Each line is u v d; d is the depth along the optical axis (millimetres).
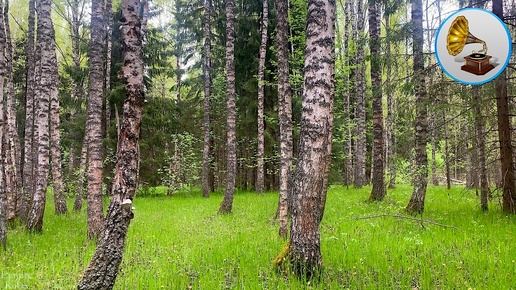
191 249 6762
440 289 4512
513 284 4551
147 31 19156
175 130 20562
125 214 4148
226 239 7562
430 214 10406
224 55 22094
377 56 10562
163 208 14461
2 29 7395
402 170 13805
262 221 10406
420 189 10797
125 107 4301
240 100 21500
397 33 10391
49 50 9859
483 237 7125
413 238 6855
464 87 9438
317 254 5062
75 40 20297
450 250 6191
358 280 4820
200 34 21406
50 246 7445
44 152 9469
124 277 5090
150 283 4785
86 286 3957
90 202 8305
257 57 20906
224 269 5320
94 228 8227
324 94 5043
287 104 8875
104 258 4047
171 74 21578
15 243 7664
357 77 21062
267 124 21375
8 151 11016
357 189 20000
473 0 10578
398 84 10500
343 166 25547
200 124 24672
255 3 20141
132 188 4242
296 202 5121
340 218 9977
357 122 21781
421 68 10727
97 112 8648
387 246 6586
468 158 20219
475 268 5207
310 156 5043
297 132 19250
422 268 5215
